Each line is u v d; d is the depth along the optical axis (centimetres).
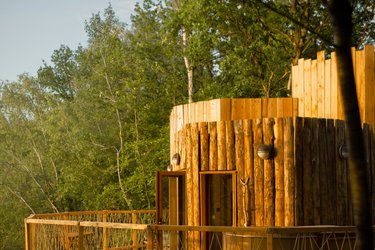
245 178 1189
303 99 1455
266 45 2619
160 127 3159
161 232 1138
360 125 443
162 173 1334
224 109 1412
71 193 3447
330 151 1216
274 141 1178
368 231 437
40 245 1393
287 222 1153
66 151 3500
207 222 1249
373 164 1316
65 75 4847
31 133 3809
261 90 2759
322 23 2553
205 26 2527
